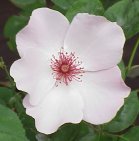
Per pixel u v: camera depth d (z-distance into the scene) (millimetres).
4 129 326
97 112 353
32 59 346
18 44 342
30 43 347
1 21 705
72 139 398
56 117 347
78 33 356
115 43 352
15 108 428
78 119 349
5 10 716
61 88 363
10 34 478
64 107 354
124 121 403
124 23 394
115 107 348
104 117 350
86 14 348
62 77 364
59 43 358
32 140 408
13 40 470
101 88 358
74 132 399
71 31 355
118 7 394
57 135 399
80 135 400
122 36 350
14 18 478
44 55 356
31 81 344
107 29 351
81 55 363
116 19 393
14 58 667
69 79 365
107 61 356
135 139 402
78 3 378
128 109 404
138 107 403
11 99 421
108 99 353
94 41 356
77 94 362
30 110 344
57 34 355
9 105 424
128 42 659
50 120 345
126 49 656
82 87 364
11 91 430
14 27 477
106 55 356
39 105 349
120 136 406
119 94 351
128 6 395
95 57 360
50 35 353
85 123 399
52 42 357
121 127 403
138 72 444
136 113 403
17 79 337
